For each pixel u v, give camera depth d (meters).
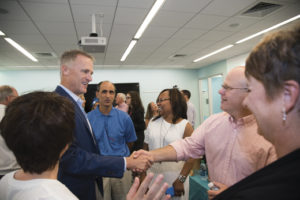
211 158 0.95
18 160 0.54
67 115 0.58
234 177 0.83
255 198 0.30
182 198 1.49
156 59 6.20
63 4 2.64
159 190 0.53
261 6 2.97
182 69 8.38
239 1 2.73
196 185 1.67
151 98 7.97
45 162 0.54
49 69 7.04
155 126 1.75
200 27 3.64
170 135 1.61
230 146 0.86
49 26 3.32
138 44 4.52
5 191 0.55
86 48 3.10
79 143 1.06
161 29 3.65
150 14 3.02
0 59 5.35
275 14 3.21
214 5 2.82
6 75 6.89
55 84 7.17
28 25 3.25
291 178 0.28
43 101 0.56
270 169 0.32
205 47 5.04
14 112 0.53
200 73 8.34
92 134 1.27
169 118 1.71
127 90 7.61
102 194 1.28
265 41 0.37
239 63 6.02
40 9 2.75
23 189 0.52
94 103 3.41
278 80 0.34
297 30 0.35
